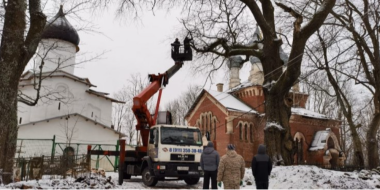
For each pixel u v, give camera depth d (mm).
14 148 10141
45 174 13594
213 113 39688
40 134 30812
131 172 15195
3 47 10344
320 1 22031
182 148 13719
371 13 15211
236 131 37688
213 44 21125
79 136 32312
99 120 38531
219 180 8500
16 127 10297
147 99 15047
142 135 15281
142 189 12742
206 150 9891
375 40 20969
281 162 16859
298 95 40219
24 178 12555
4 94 9977
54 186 10086
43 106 33594
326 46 16812
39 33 10992
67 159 14320
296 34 17297
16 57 10344
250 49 20516
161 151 13422
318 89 26672
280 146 17406
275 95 18078
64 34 34938
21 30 10516
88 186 11250
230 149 8664
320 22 17172
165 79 15766
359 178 13953
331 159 39438
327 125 42000
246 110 38750
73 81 36000
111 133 34219
